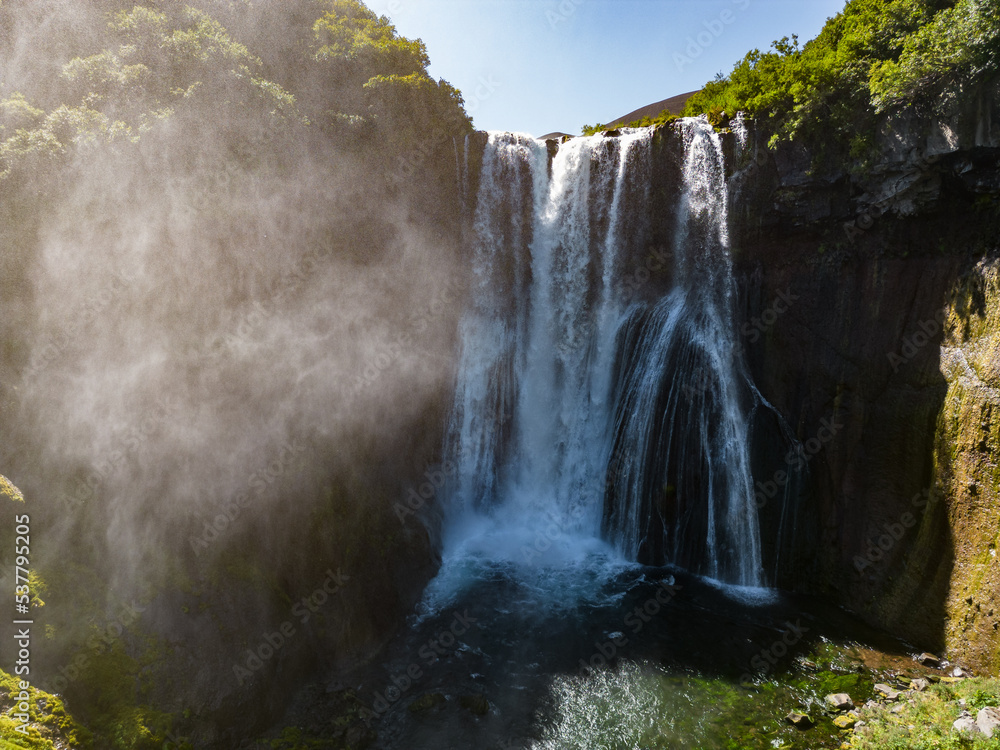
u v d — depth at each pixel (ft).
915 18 50.70
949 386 48.29
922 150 49.39
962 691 40.50
